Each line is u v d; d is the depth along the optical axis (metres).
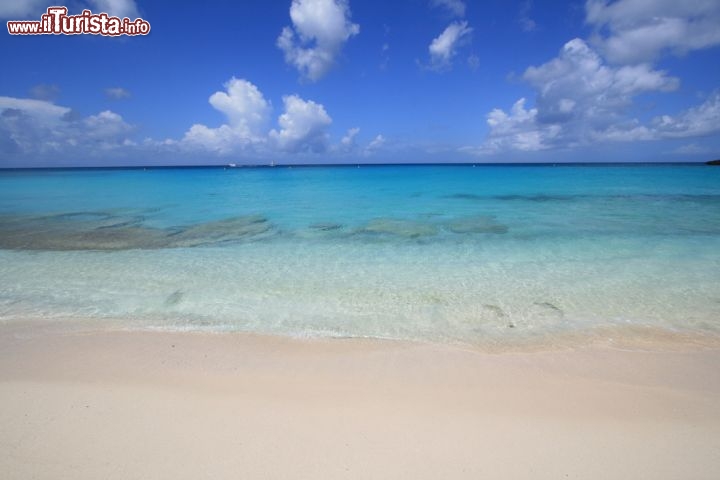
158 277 8.48
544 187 30.72
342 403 4.10
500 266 9.32
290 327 6.11
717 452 3.39
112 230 13.75
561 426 3.73
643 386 4.46
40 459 3.25
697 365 4.95
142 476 3.08
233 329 6.02
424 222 15.27
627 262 9.49
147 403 4.05
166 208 19.62
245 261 9.82
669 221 14.81
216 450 3.37
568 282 8.14
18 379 4.50
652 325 6.14
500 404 4.10
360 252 10.75
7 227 14.16
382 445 3.46
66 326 6.05
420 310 6.79
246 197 25.14
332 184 37.62
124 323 6.19
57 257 10.10
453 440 3.53
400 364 4.98
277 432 3.61
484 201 22.02
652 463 3.27
